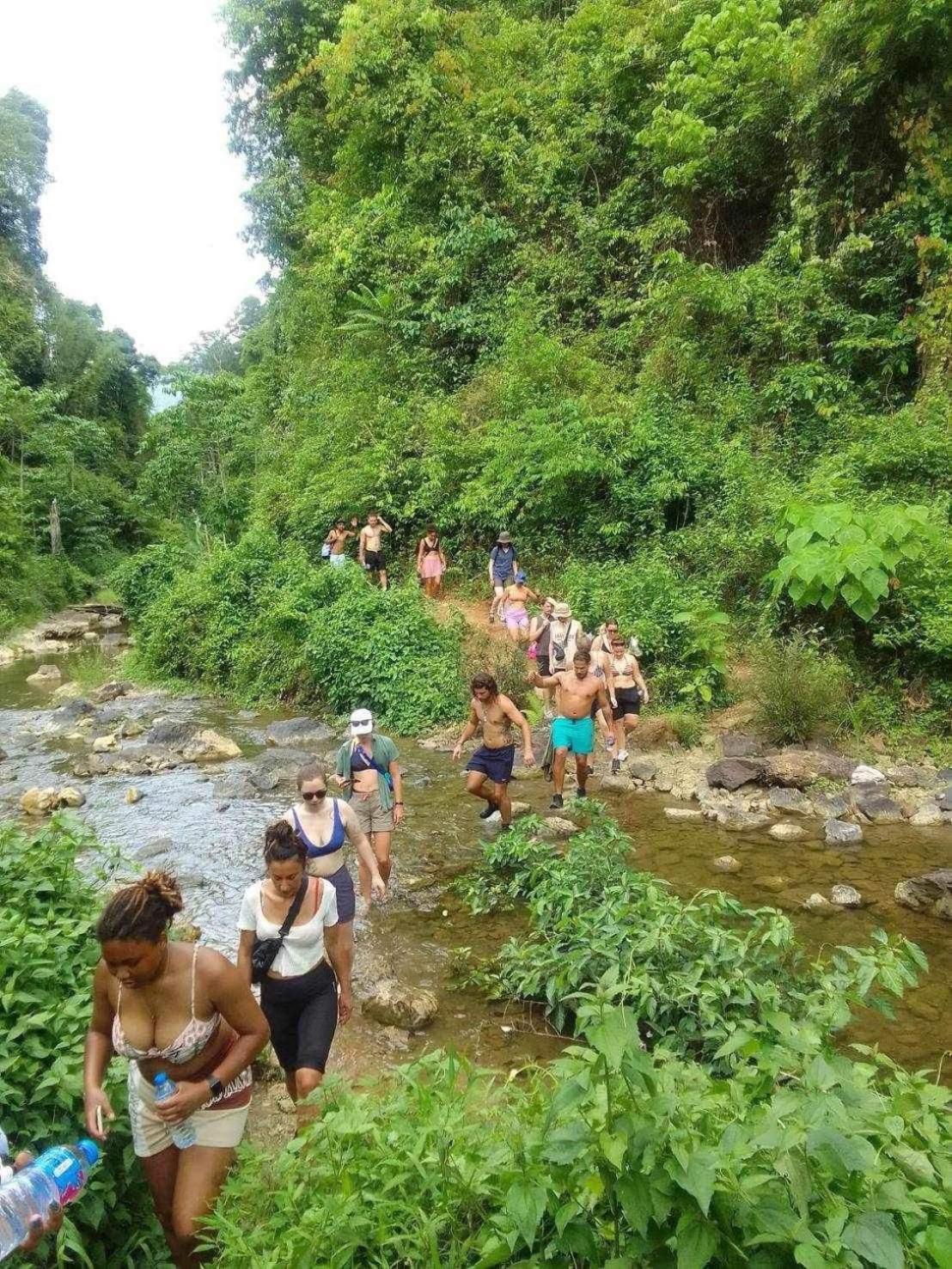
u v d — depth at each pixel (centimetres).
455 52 2147
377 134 2188
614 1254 208
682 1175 192
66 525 3519
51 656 2236
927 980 534
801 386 1445
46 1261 294
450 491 1789
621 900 536
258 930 404
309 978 407
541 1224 222
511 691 1235
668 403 1571
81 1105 331
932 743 991
